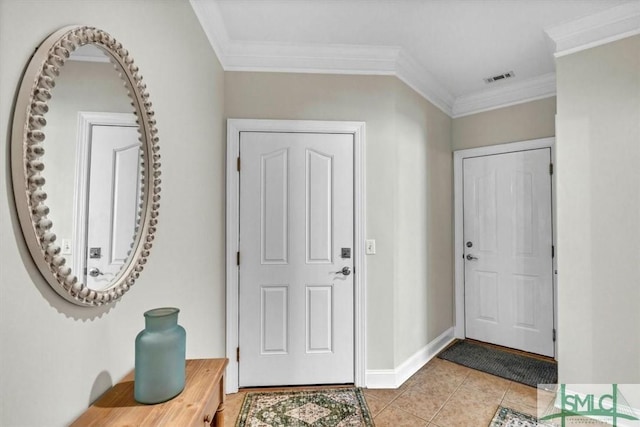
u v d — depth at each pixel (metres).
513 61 2.42
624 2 1.74
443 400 2.03
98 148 0.83
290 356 2.19
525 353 2.74
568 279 1.93
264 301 2.18
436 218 2.87
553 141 2.63
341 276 2.22
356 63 2.25
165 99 1.28
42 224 0.64
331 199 2.23
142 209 1.05
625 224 1.77
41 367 0.67
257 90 2.19
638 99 1.75
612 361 1.80
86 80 0.79
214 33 1.90
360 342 2.19
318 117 2.22
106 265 0.86
